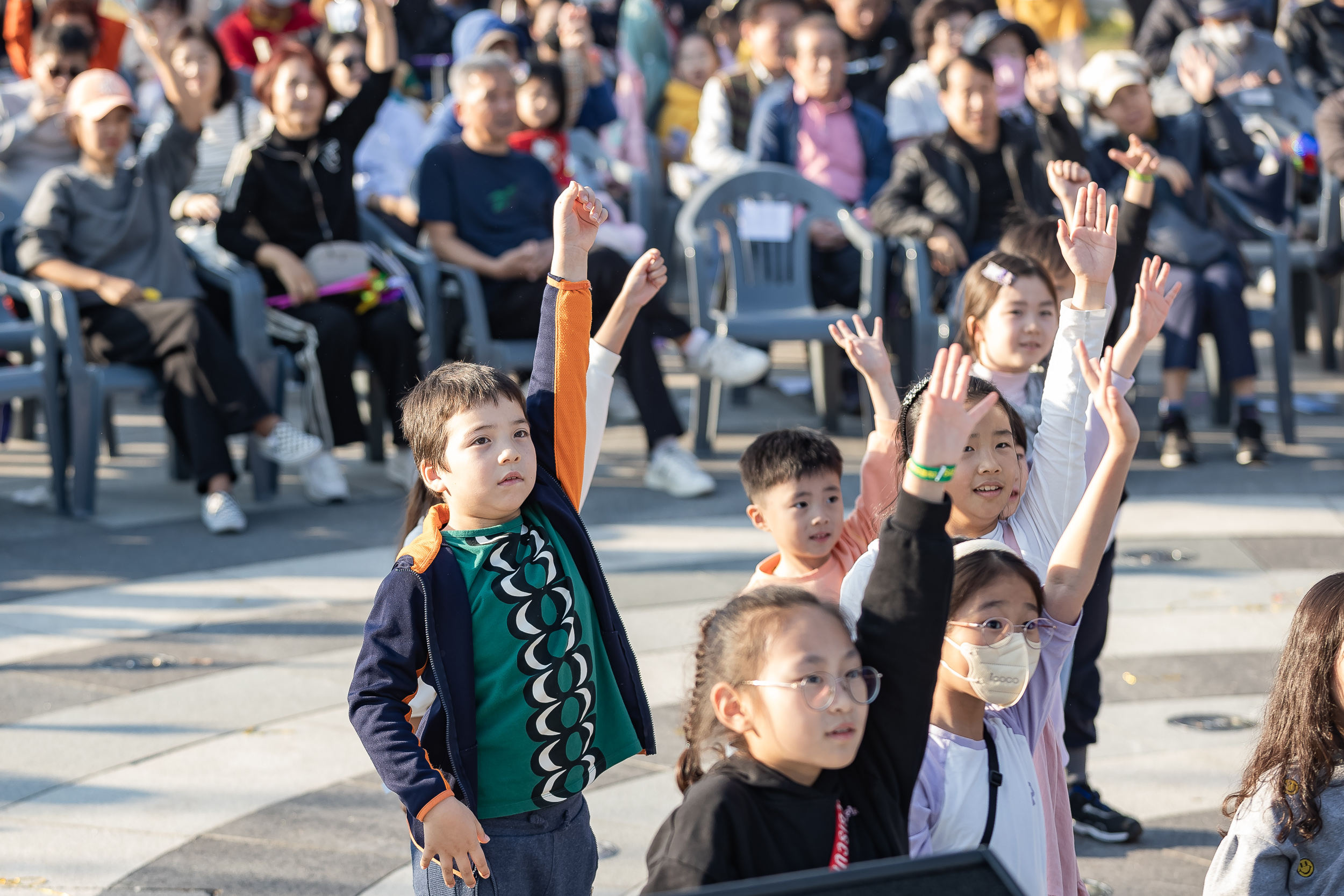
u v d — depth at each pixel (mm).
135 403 12344
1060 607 3273
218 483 8445
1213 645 6598
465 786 3137
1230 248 9859
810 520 4102
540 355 3697
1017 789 3137
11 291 8594
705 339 9688
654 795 5266
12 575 7574
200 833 4883
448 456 3246
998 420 3596
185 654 6488
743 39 15406
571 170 10820
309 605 7133
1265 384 11852
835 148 11203
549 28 13484
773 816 2611
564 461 3598
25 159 9422
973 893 2117
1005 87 10633
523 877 3244
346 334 9078
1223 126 9805
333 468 9078
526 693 3203
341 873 4629
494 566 3238
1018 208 9531
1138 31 15977
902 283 10312
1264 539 8039
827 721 2578
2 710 5871
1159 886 4629
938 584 2699
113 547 8078
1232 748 5578
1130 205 5078
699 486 9023
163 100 13039
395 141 11859
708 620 2795
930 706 2740
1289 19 14047
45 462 10148
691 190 12711
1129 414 3246
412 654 3135
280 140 9422
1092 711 4988
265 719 5816
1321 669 3158
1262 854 3186
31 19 10914
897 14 14438
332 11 11500
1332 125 11109
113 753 5496
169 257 8930
